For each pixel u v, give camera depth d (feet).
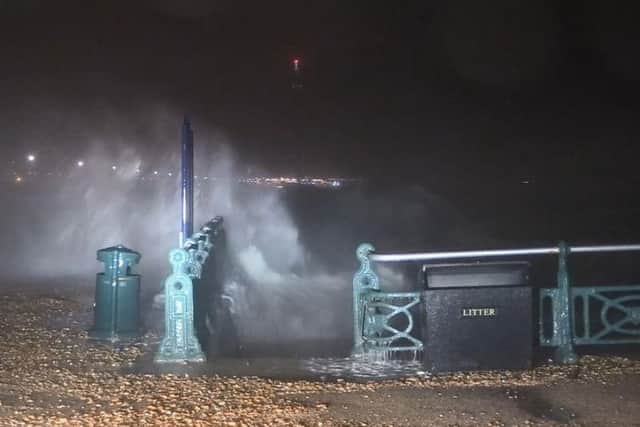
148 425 21.85
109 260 33.71
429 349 26.96
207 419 22.27
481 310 26.91
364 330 29.73
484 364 26.91
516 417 22.24
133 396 24.73
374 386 25.44
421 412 22.79
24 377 27.35
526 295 26.89
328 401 23.93
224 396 24.53
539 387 24.95
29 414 23.02
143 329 34.45
